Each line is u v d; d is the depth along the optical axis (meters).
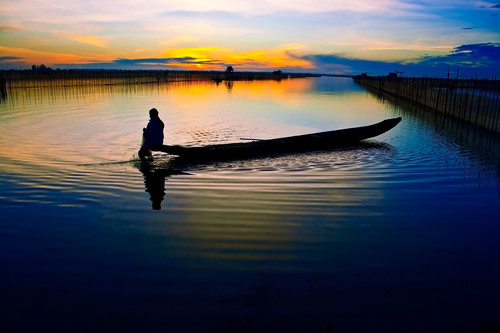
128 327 3.48
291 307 3.79
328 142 11.82
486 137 13.39
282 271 4.47
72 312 3.69
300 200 6.87
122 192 7.21
